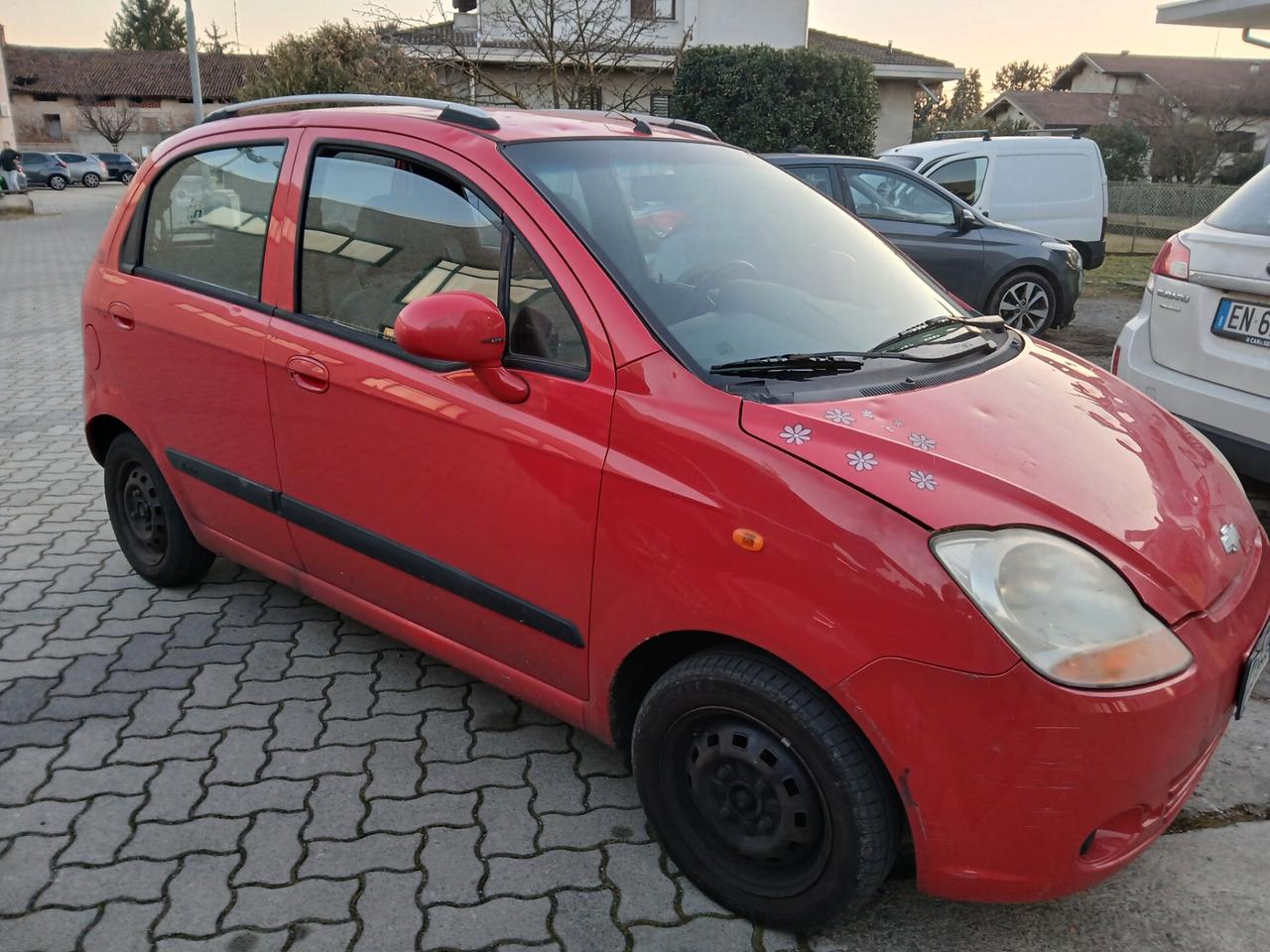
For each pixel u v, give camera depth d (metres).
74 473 5.60
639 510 2.26
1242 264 4.15
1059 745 1.91
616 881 2.45
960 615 1.91
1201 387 4.34
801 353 2.49
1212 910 2.37
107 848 2.53
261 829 2.61
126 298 3.58
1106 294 13.23
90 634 3.64
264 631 3.69
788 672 2.12
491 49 14.25
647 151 2.99
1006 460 2.17
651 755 2.38
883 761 2.01
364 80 15.16
